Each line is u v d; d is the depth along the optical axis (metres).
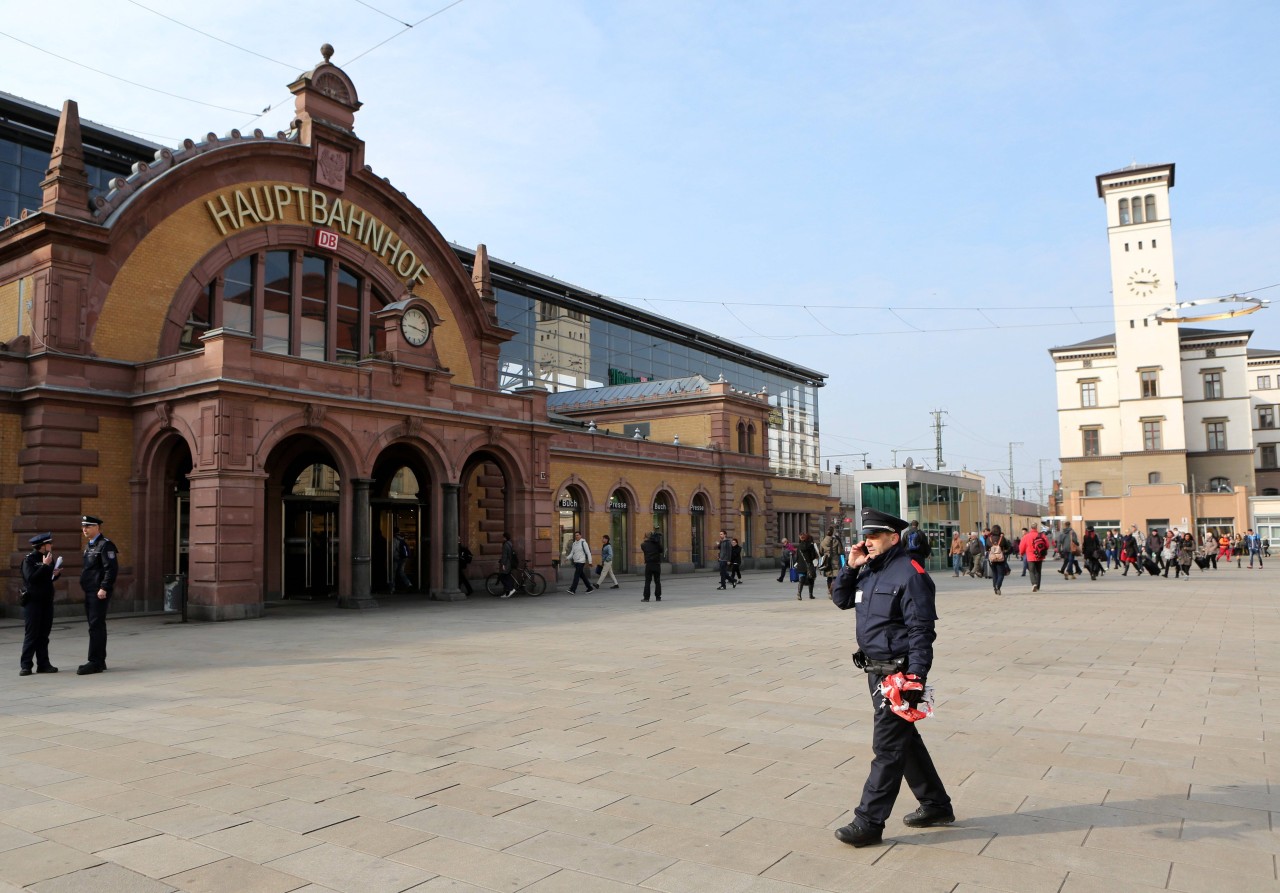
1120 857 5.23
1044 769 7.15
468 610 23.88
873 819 5.41
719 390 50.75
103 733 8.76
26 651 12.78
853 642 15.77
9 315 23.80
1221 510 71.25
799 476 76.81
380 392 25.56
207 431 21.75
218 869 5.18
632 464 43.91
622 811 6.15
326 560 29.48
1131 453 74.00
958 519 52.28
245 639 17.22
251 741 8.33
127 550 23.34
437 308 32.81
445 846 5.51
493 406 29.48
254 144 26.88
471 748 7.96
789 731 8.58
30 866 5.24
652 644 15.66
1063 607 22.25
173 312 24.95
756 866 5.14
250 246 26.95
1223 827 5.75
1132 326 74.81
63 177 22.98
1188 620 18.80
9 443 22.41
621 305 58.78
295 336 28.22
